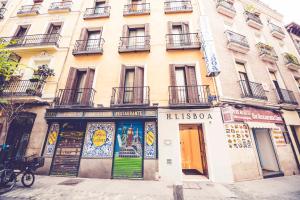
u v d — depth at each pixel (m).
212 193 5.04
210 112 7.46
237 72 8.97
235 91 8.29
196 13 10.14
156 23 10.04
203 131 7.50
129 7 10.86
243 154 7.07
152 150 7.04
